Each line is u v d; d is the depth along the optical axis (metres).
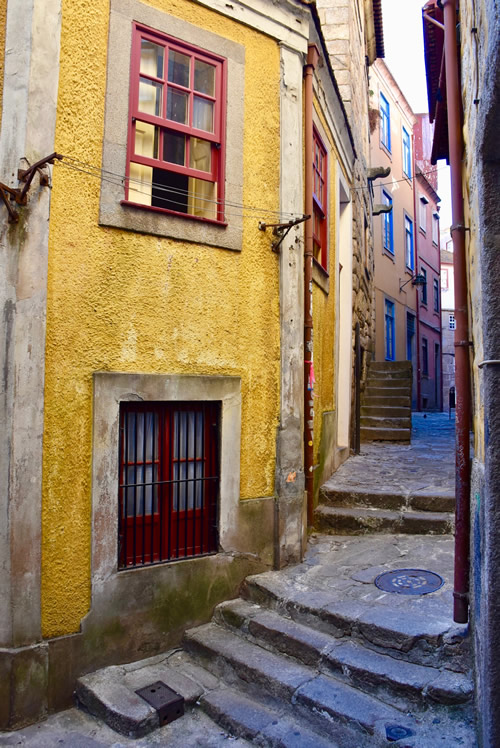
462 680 3.27
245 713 3.60
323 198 6.87
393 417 10.31
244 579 4.77
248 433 4.89
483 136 2.57
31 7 3.80
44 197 3.81
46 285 3.83
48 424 3.84
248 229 4.92
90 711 3.77
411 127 20.08
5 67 3.80
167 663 4.21
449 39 3.94
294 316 5.20
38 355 3.78
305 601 4.22
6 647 3.64
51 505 3.85
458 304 3.77
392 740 3.00
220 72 4.83
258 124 5.04
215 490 4.75
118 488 4.20
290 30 5.27
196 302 4.57
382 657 3.62
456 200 3.86
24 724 3.63
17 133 3.75
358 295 9.77
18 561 3.67
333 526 5.71
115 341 4.16
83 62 4.05
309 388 5.48
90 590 4.01
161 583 4.34
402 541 5.33
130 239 4.25
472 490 3.46
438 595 4.12
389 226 16.95
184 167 4.62
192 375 4.53
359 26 10.35
